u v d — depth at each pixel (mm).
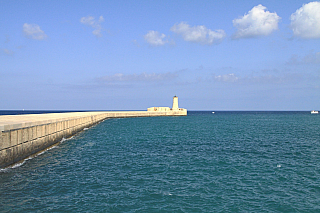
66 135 40594
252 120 113125
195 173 20938
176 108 151750
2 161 19234
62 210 13695
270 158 27031
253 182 18812
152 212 13711
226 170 21984
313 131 58812
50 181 18266
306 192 16891
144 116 132875
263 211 14086
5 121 27469
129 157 26672
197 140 40719
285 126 75188
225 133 52500
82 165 23000
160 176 20000
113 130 55938
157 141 38875
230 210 14141
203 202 15109
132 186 17594
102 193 16203
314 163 24859
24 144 23516
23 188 16703
